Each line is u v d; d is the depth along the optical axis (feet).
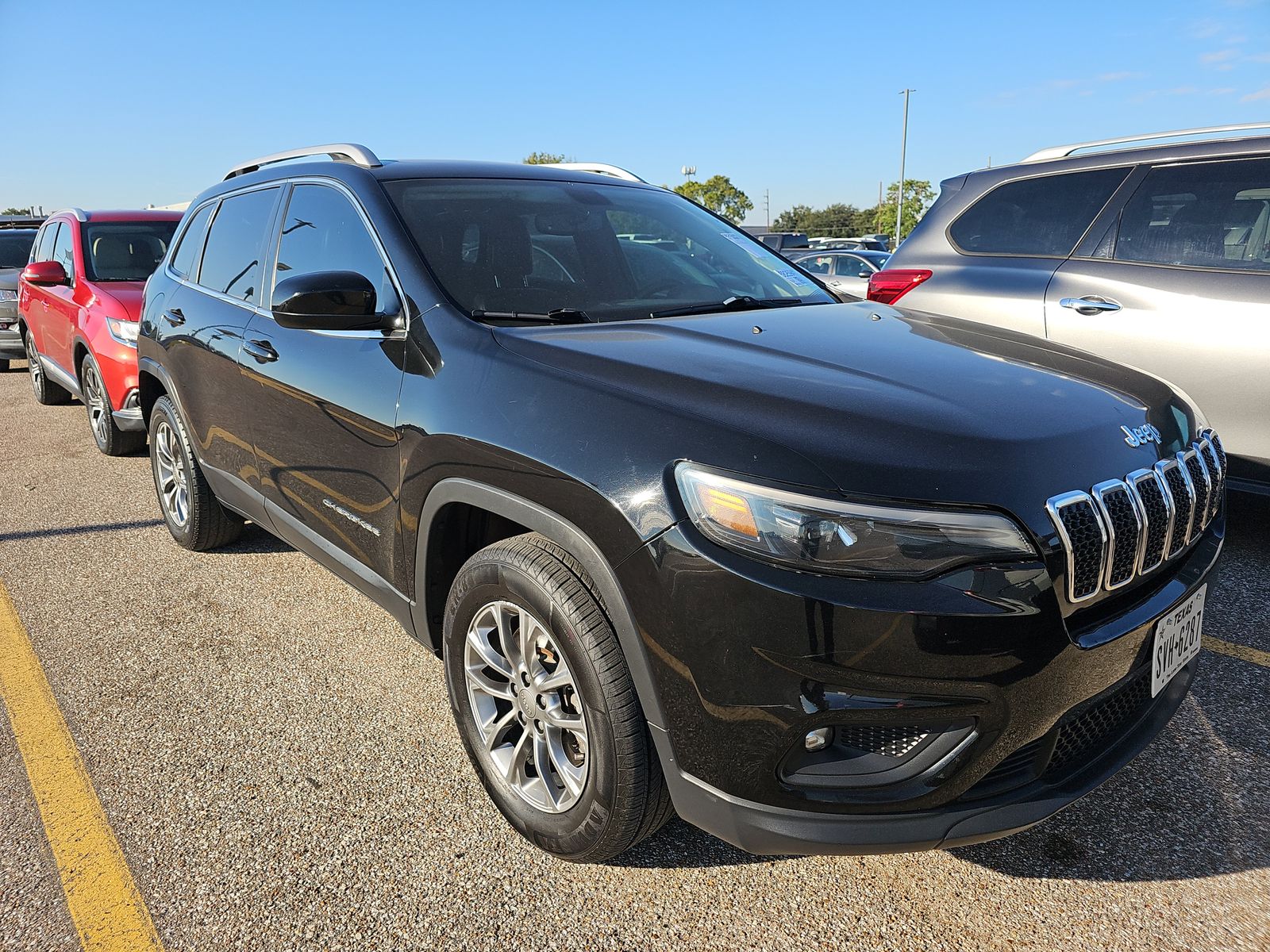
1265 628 10.57
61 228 23.02
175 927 6.40
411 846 7.21
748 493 5.40
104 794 7.89
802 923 6.41
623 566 5.80
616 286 9.06
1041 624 5.43
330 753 8.51
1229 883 6.69
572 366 6.76
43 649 10.66
